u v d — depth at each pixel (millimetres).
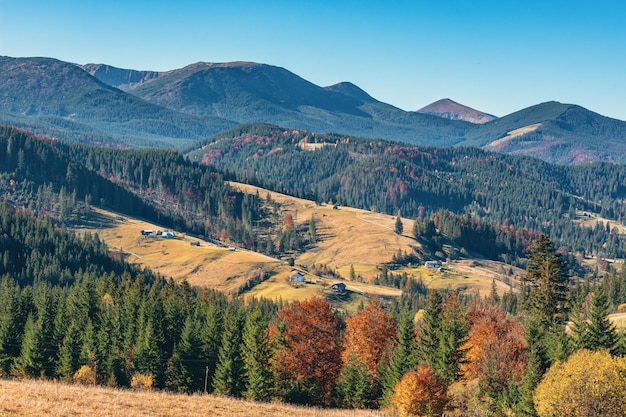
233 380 85875
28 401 50594
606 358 65750
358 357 95000
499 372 78875
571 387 63656
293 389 85250
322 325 92750
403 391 73000
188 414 54906
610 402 62438
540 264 94188
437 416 72688
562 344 76500
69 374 94750
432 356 88125
